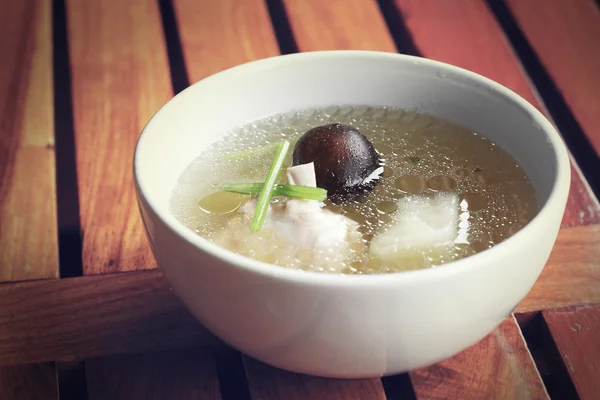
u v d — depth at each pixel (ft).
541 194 1.30
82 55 1.97
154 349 1.33
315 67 1.50
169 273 1.20
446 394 1.27
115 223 1.55
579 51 2.02
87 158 1.69
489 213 1.32
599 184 1.74
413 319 1.10
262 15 2.08
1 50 1.99
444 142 1.46
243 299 1.11
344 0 2.13
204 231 1.31
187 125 1.41
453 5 2.14
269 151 1.46
